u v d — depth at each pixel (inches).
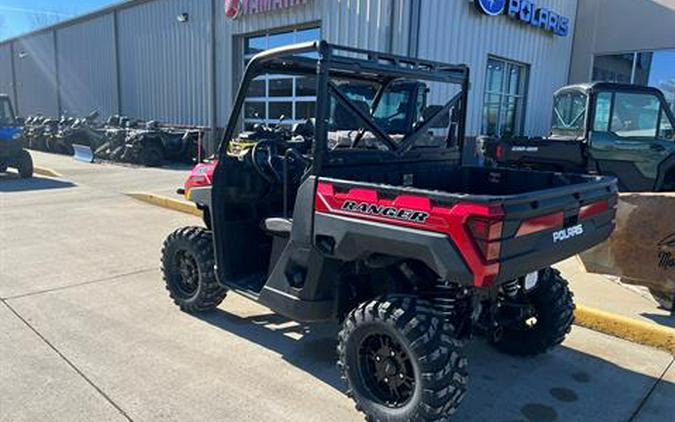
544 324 132.4
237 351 138.1
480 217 85.7
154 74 685.9
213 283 153.6
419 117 137.6
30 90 1087.0
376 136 124.3
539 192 96.1
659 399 120.3
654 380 128.6
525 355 138.4
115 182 440.1
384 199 98.0
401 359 102.1
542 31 542.0
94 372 124.9
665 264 158.2
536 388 124.4
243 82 131.6
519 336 138.1
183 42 624.7
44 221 290.2
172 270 164.9
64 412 108.3
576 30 591.8
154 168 545.6
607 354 141.9
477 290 107.6
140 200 358.6
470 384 125.8
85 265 208.8
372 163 122.5
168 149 568.1
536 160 318.0
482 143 340.2
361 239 101.7
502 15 486.0
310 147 152.3
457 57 444.8
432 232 91.4
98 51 808.3
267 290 126.5
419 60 130.5
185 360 132.4
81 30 845.8
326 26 455.2
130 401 113.0
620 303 171.9
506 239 88.0
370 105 134.0
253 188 146.8
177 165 574.9
